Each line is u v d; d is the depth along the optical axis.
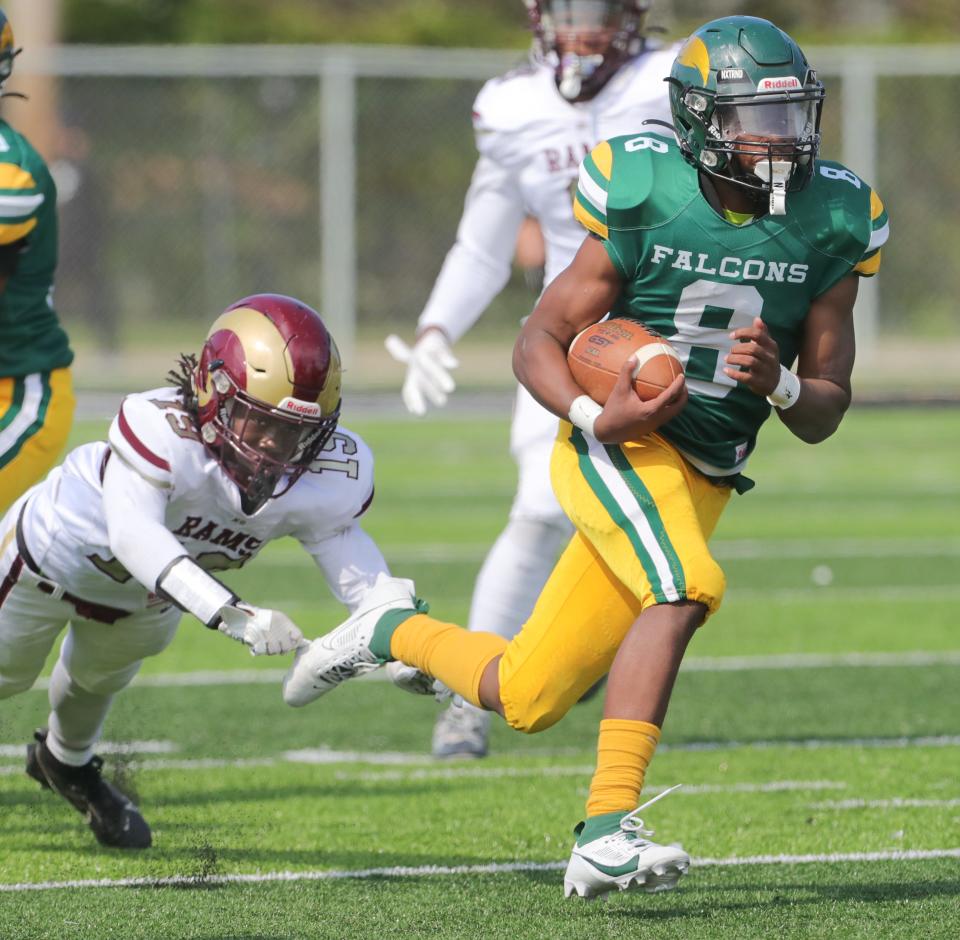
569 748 18.08
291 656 22.77
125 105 55.50
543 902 11.98
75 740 13.30
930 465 44.12
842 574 29.31
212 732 18.38
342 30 71.94
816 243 11.30
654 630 10.93
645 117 16.77
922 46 67.19
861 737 18.19
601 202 11.37
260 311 11.28
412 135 56.31
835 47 67.19
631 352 11.08
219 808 15.08
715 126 11.03
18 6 55.91
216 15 71.62
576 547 11.64
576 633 11.46
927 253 55.94
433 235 56.56
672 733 18.48
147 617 12.53
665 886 10.72
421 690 12.11
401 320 56.19
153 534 11.12
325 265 51.94
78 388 48.78
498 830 14.33
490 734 18.84
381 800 15.45
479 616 17.16
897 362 55.28
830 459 45.34
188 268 56.09
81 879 12.56
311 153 56.84
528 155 17.11
